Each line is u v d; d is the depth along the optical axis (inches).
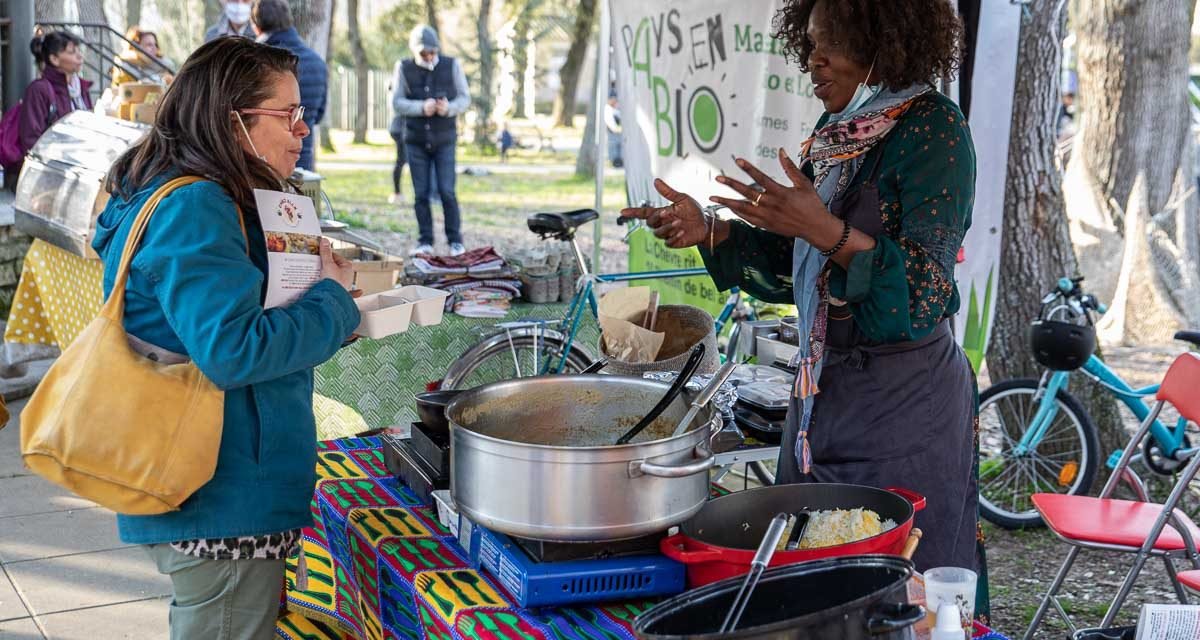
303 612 103.0
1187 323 306.5
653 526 66.7
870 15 81.7
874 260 75.8
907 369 86.6
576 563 69.5
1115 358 289.1
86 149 191.6
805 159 89.4
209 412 72.5
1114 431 189.3
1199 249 315.9
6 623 131.0
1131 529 119.3
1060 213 191.3
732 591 59.9
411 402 183.0
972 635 68.4
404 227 493.4
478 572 76.5
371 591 85.3
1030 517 179.0
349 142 990.4
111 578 144.6
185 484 72.2
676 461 66.9
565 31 1090.7
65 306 193.8
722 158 187.8
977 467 96.0
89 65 349.4
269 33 289.4
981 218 143.4
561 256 198.4
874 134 82.4
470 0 1205.1
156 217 71.8
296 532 80.1
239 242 73.0
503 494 66.7
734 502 75.7
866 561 60.2
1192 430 218.4
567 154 924.6
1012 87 139.1
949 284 79.1
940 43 82.7
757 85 177.6
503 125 971.9
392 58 1200.2
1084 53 324.5
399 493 94.0
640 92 210.4
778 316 195.6
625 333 128.3
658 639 52.4
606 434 82.3
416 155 337.4
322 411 179.0
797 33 89.7
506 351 181.6
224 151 74.0
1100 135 323.0
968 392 91.4
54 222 184.1
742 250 95.7
